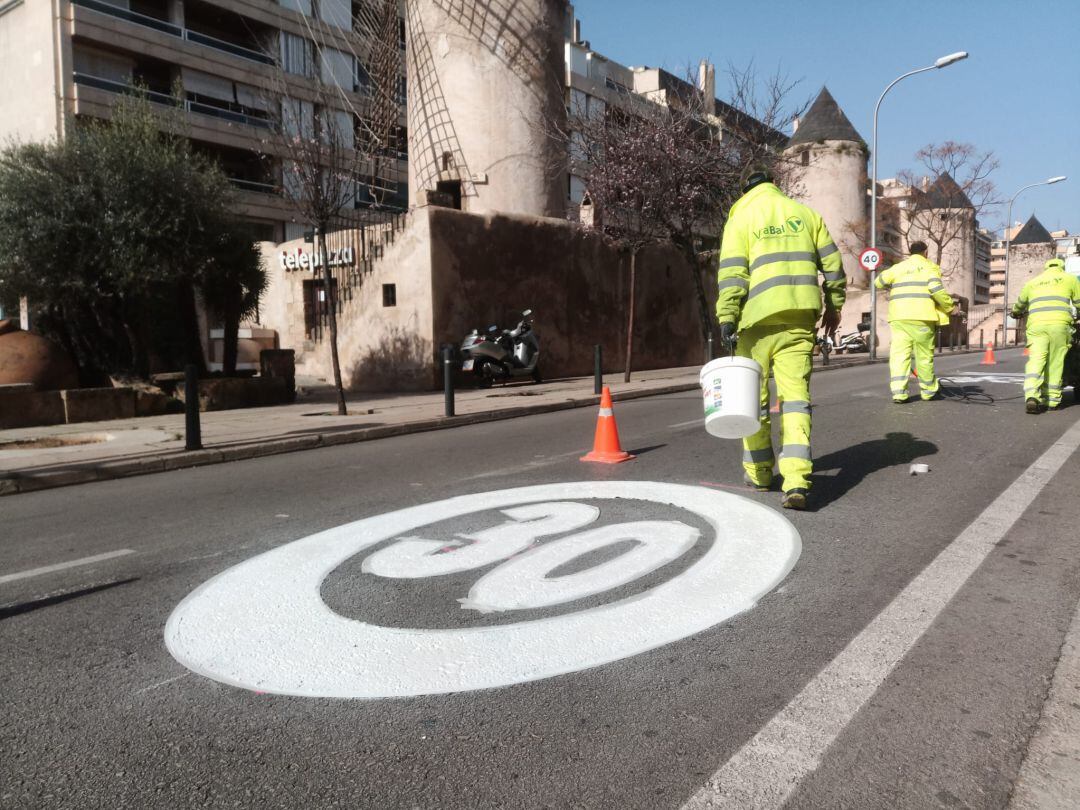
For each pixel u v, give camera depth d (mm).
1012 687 2631
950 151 45656
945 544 4242
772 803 2037
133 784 2207
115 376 13367
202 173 13414
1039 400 9211
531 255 19438
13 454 8164
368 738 2410
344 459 8141
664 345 24766
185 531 5113
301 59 34969
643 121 18156
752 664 2842
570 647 3016
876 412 9797
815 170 48844
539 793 2109
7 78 29734
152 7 31391
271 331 20609
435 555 4281
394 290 17578
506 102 20734
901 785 2105
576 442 8633
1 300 12844
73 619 3512
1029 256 81250
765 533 4504
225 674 2883
